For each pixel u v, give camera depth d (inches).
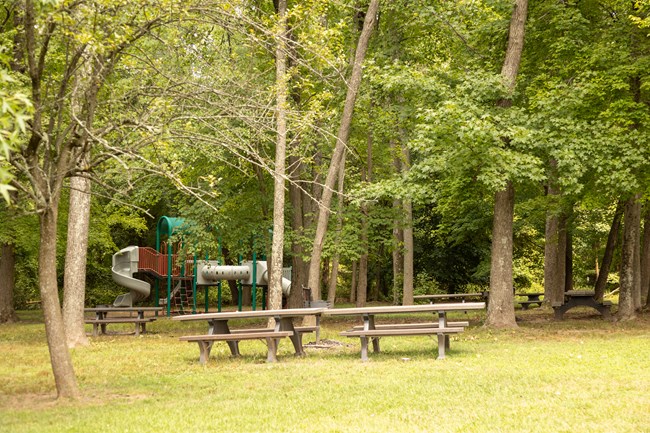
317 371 407.5
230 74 416.8
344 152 806.5
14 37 500.4
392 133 820.6
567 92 654.5
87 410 305.4
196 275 1121.4
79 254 612.4
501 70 766.5
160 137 349.1
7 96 201.5
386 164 989.2
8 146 183.0
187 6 338.6
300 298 879.7
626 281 780.6
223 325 489.1
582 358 443.8
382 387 344.8
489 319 705.6
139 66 409.4
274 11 737.0
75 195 614.9
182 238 863.7
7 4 393.7
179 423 273.1
